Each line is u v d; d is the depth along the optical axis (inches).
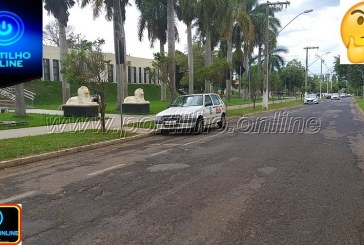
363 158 395.9
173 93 898.1
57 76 2055.9
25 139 507.5
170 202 239.6
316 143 518.0
